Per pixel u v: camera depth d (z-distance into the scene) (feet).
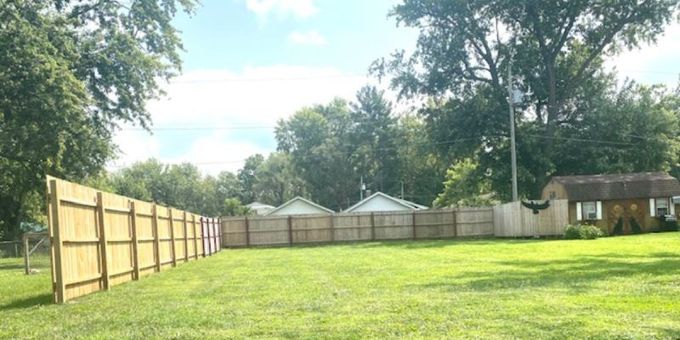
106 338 17.01
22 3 70.33
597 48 132.05
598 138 129.29
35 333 18.56
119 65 84.28
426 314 18.95
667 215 111.14
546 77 132.67
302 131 282.77
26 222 144.05
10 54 66.85
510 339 14.79
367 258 54.49
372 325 17.33
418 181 260.83
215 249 91.40
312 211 170.91
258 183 307.78
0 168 89.10
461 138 128.67
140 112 88.02
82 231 29.89
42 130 70.08
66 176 84.38
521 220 97.50
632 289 23.84
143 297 27.89
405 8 131.23
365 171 263.90
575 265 36.96
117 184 256.11
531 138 124.26
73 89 71.10
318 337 15.92
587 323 16.47
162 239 50.37
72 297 28.22
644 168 129.39
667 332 15.11
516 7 126.82
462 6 126.52
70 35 79.30
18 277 48.29
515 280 28.73
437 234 115.96
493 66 133.08
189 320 19.67
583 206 111.55
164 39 90.84
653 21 126.00
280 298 25.04
